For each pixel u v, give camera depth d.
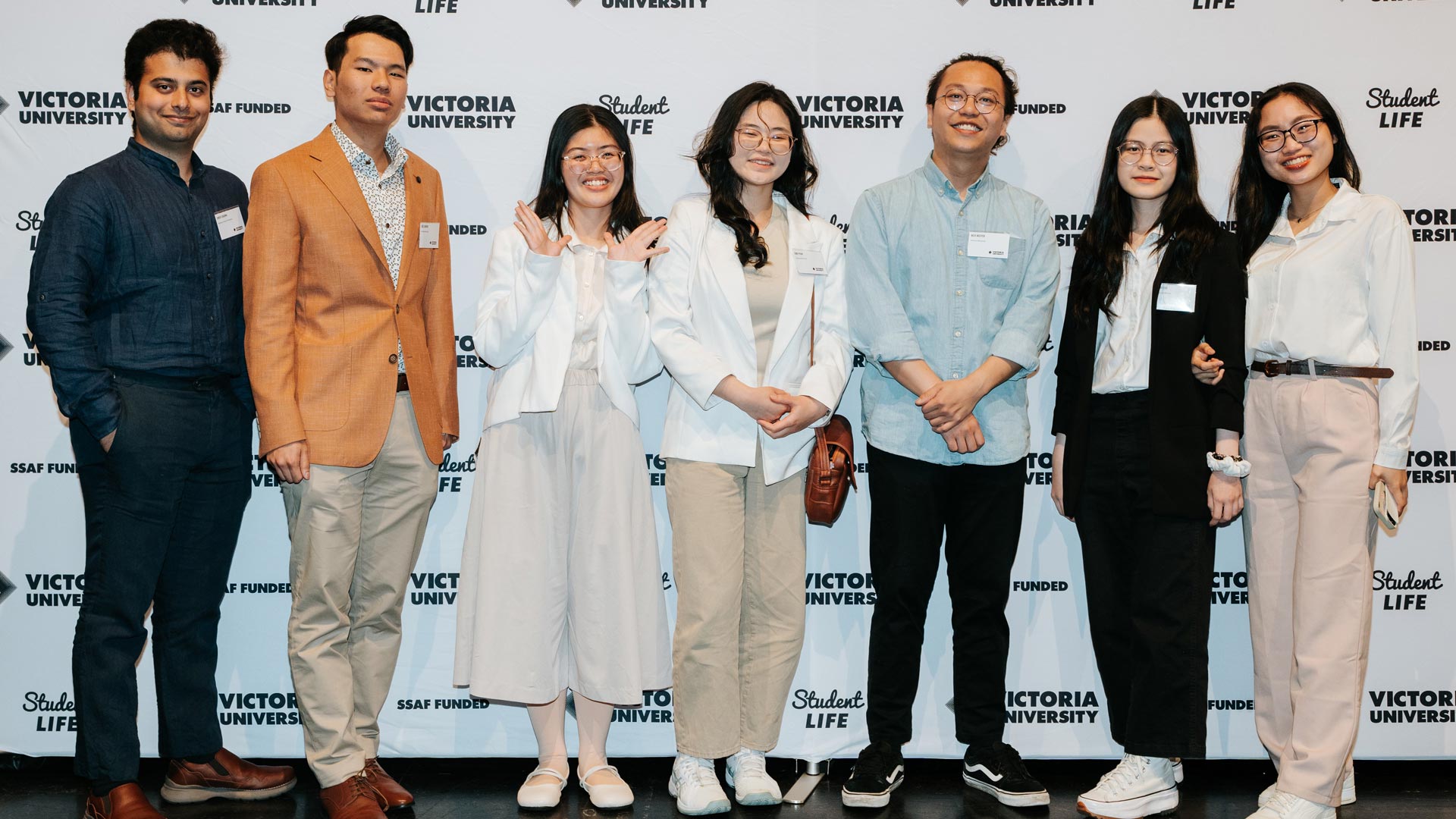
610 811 2.60
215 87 2.85
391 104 2.44
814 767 2.91
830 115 2.90
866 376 2.71
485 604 2.48
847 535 2.96
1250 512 2.59
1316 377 2.44
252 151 2.87
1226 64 2.88
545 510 2.51
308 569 2.44
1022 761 2.94
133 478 2.37
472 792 2.75
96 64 2.83
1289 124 2.44
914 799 2.71
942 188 2.64
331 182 2.42
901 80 2.89
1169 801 2.59
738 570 2.51
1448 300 2.89
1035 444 2.95
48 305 2.30
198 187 2.52
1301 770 2.40
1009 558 2.64
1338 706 2.39
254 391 2.37
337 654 2.50
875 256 2.59
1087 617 2.95
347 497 2.45
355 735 2.52
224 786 2.65
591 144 2.48
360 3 2.86
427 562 2.95
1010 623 2.96
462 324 2.92
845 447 2.55
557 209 2.55
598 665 2.51
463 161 2.90
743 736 2.61
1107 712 2.93
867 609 2.96
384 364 2.47
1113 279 2.57
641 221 2.64
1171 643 2.50
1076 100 2.89
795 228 2.57
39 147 2.84
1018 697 2.96
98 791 2.42
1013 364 2.52
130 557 2.40
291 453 2.35
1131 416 2.56
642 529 2.55
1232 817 2.59
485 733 2.95
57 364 2.29
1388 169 2.89
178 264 2.42
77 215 2.33
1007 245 2.59
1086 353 2.59
